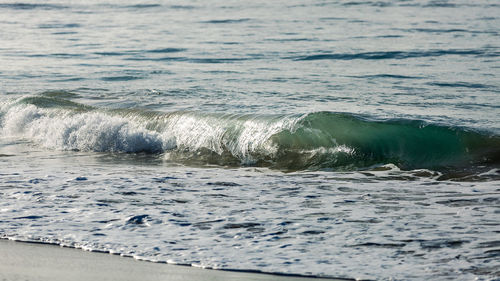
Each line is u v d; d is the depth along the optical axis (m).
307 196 14.34
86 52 50.16
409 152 18.94
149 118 24.61
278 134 20.73
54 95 31.56
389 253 10.04
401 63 41.62
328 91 30.73
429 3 106.44
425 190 14.91
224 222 12.02
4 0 129.25
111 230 11.54
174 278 9.00
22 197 14.31
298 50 48.81
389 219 12.09
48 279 8.83
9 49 52.47
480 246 10.24
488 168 17.42
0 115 27.89
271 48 50.44
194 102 28.22
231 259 9.88
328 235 11.08
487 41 51.78
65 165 19.73
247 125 21.69
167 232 11.39
